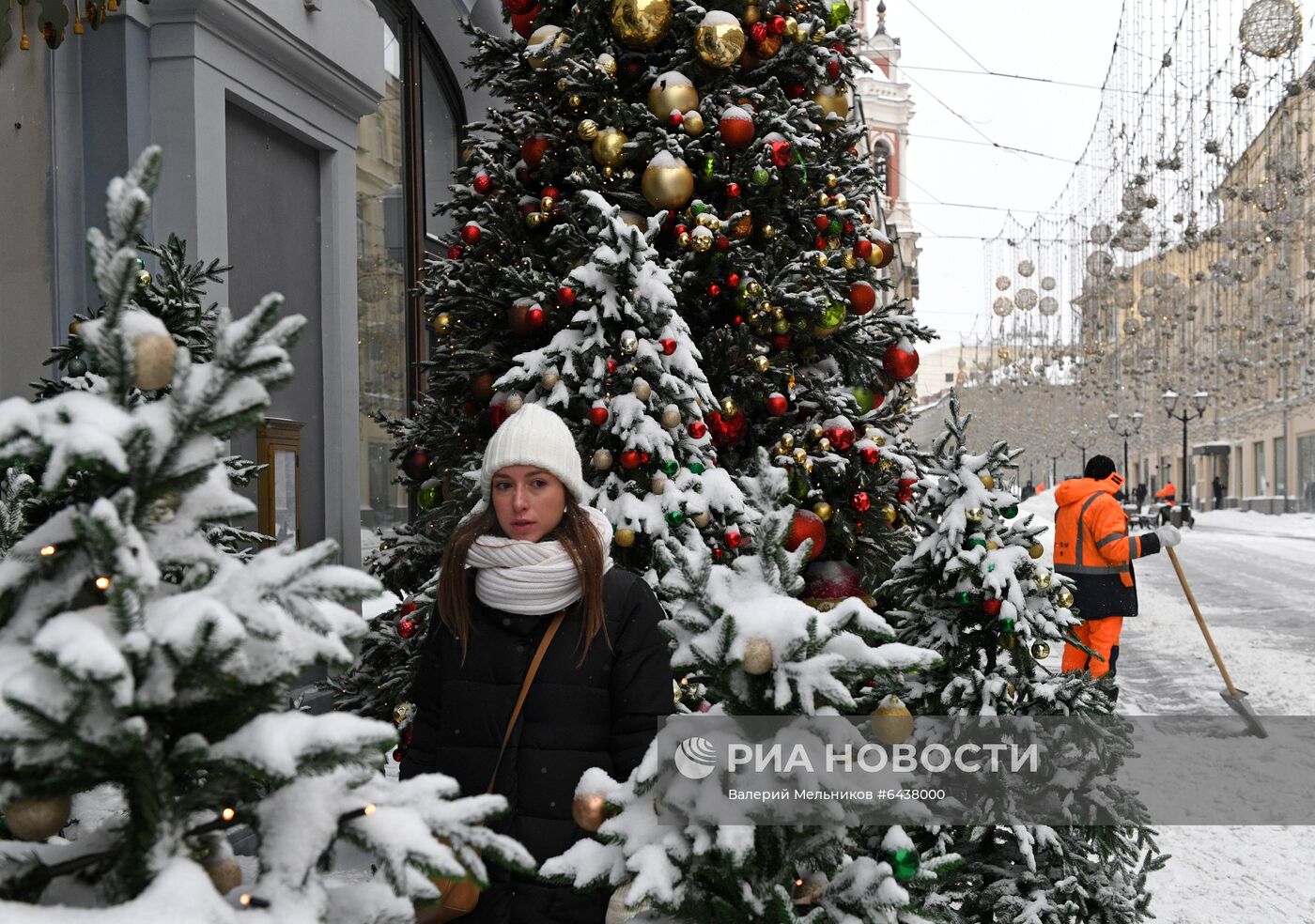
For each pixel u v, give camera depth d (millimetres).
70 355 2633
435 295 4137
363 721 1102
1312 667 8602
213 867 1135
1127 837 3068
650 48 3943
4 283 3986
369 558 4363
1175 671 8523
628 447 3207
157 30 4582
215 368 1091
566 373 3334
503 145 4215
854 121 4328
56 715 944
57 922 936
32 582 1069
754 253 3760
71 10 4254
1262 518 35438
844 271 4074
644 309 3301
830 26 4230
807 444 3947
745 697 1651
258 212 5406
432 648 2188
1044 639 3090
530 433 2119
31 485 1595
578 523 2131
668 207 3713
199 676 1019
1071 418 39469
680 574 1728
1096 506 6336
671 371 3352
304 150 5879
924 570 3164
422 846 1128
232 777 1081
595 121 3812
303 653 1105
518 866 1222
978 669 3027
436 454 4246
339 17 5801
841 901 1641
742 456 4043
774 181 3787
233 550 2514
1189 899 3943
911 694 3025
